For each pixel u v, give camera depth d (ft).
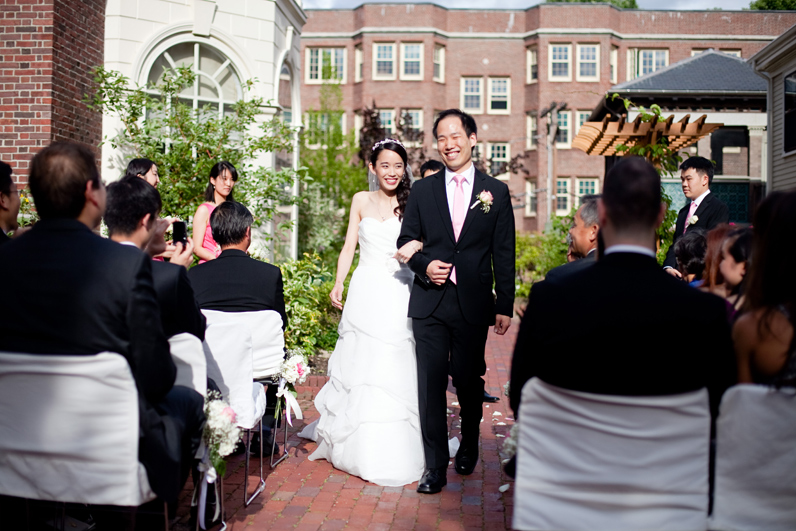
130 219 8.30
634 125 25.03
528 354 6.79
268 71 33.12
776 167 45.62
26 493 7.07
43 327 6.85
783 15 93.86
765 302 6.36
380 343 13.02
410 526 10.25
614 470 6.07
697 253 12.00
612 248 6.43
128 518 8.37
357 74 93.97
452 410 18.31
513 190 94.99
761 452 6.00
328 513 10.77
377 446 12.50
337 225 47.65
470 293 11.91
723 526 6.13
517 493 6.36
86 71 28.09
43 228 7.18
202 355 8.39
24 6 25.71
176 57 31.09
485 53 94.58
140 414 7.00
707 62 53.21
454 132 12.09
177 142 26.86
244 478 12.12
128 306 6.87
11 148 25.98
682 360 5.96
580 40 91.66
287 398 12.66
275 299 12.28
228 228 12.16
